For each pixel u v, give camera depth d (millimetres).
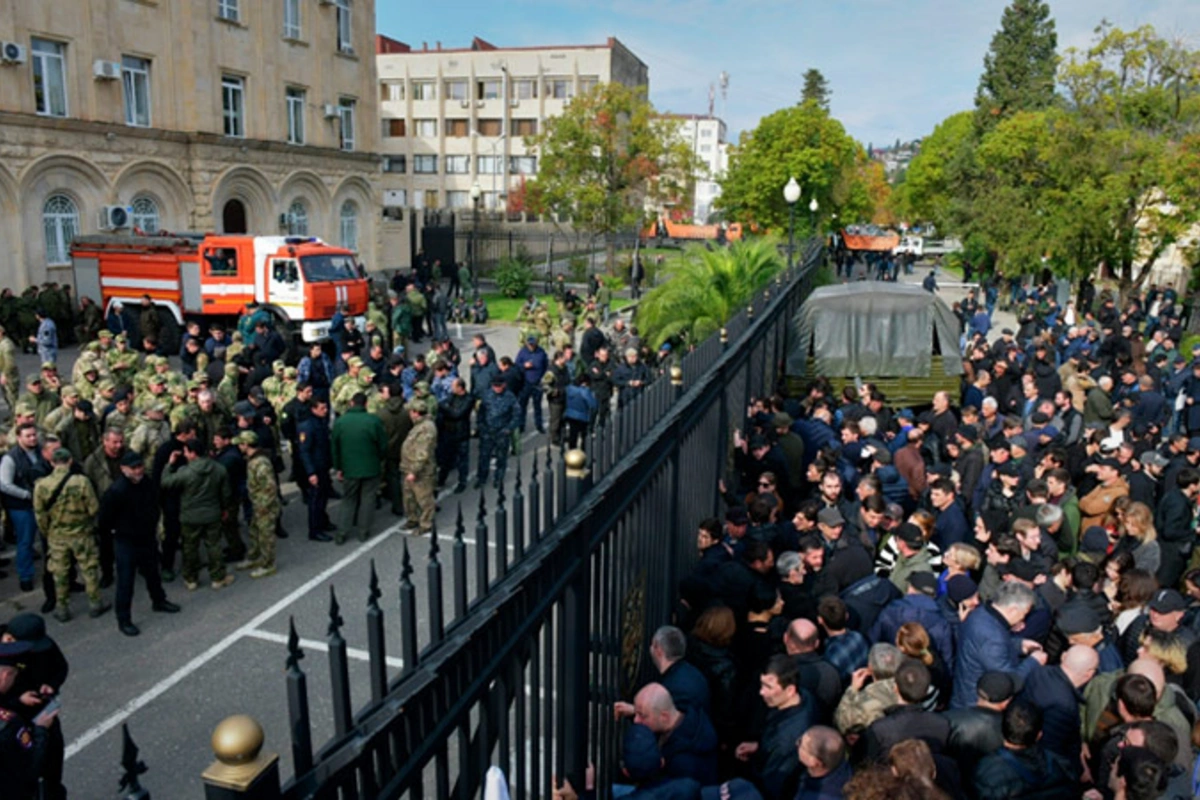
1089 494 8016
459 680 2285
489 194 71562
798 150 45812
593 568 3648
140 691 6723
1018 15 55812
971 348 15359
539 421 14820
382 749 1877
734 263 16453
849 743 4500
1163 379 15039
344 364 15406
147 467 9188
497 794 2361
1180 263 35188
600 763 3877
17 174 22719
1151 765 3873
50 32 23406
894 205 79125
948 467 9016
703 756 4211
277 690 6766
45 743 4176
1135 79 28828
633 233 48688
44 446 8516
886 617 5445
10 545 9516
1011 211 32781
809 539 6172
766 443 8523
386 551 9664
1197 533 8117
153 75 26703
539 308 22938
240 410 9375
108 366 12867
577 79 69438
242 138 29172
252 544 9125
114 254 21859
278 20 30922
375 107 36750
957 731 4266
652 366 13734
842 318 13492
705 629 4957
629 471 4141
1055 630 5566
